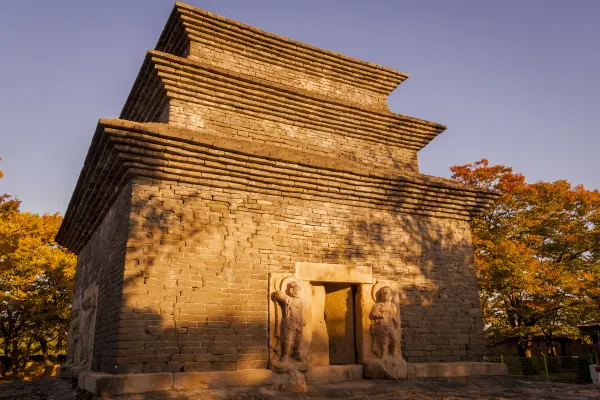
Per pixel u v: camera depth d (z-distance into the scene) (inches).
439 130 558.3
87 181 451.2
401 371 410.3
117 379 309.3
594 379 726.5
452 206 500.4
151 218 361.4
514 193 979.9
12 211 1111.6
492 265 859.4
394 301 439.2
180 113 433.7
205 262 370.9
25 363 1243.8
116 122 346.9
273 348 376.8
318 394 359.9
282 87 468.4
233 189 401.7
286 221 415.2
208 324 357.7
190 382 331.3
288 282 393.4
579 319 870.4
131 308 334.3
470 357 463.8
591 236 920.3
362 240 446.0
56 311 1099.9
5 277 1010.1
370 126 524.4
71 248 668.1
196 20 474.6
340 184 439.2
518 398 365.7
